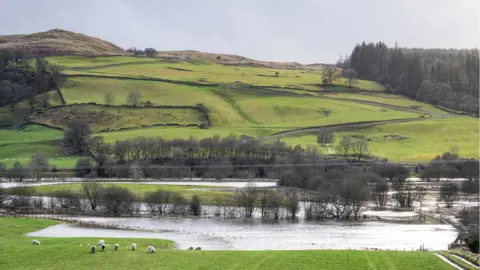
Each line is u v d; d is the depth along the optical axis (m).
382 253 109.19
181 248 137.62
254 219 197.25
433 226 185.75
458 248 143.75
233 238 158.75
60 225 173.88
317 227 182.12
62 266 96.19
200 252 110.62
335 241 156.88
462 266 97.44
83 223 179.38
